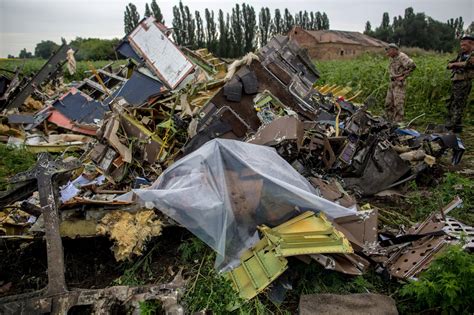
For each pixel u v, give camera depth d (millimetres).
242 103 4844
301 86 5598
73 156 5918
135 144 4668
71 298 2520
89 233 3236
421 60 12133
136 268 3213
